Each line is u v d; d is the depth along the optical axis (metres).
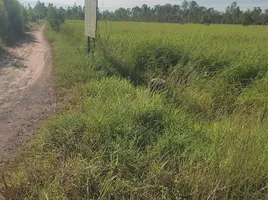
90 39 10.54
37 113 5.17
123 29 17.53
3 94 6.56
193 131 3.72
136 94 5.17
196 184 2.61
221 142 3.36
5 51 14.49
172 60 7.60
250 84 6.00
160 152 3.15
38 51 15.42
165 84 5.92
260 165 2.86
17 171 3.06
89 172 2.75
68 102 5.64
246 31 21.22
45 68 10.02
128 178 2.81
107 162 2.99
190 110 4.87
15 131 4.31
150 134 3.56
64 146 3.33
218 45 8.61
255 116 4.52
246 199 2.57
